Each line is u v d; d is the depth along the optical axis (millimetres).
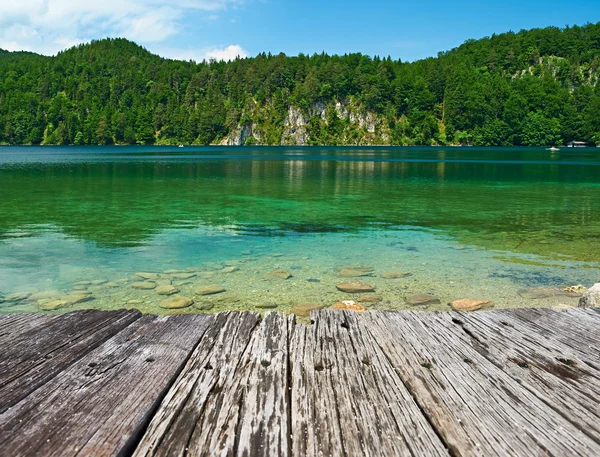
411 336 3498
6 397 2383
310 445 1989
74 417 2170
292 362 2947
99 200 20094
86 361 2898
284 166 50438
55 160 63406
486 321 3928
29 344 3217
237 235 12609
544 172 42094
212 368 2820
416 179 33312
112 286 7820
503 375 2797
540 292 7594
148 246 11125
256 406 2326
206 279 8289
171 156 81375
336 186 27578
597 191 25203
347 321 3859
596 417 2295
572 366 2963
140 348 3139
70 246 11023
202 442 1993
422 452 1955
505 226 14180
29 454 1870
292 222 14820
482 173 40531
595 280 8367
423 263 9586
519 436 2105
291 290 7648
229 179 32500
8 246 10945
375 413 2285
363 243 11625
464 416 2283
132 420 2141
